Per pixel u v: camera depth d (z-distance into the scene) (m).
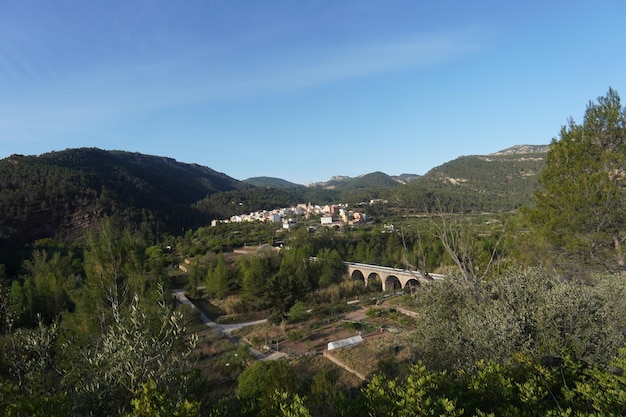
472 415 5.32
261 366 17.47
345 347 25.88
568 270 14.77
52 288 31.41
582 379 6.12
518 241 16.53
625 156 13.72
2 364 6.95
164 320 7.08
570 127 15.99
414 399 4.87
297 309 38.81
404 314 36.44
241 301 45.16
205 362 26.44
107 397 5.49
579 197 14.08
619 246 13.86
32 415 4.48
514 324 7.39
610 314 7.43
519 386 5.52
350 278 56.97
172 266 66.50
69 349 8.70
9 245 58.56
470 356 7.96
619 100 14.90
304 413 4.77
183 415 4.48
